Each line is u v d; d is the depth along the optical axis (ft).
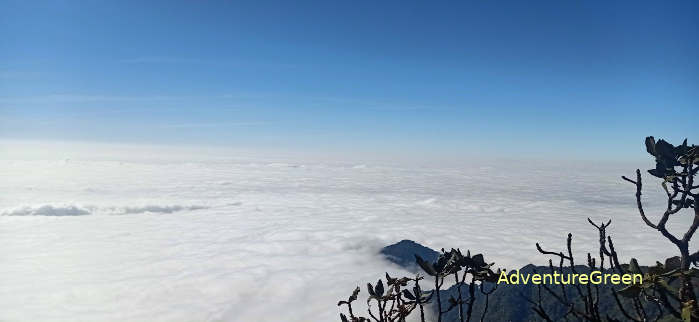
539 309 9.50
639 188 10.87
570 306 9.48
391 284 10.76
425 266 10.55
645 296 9.53
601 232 10.13
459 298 9.96
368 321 10.76
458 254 10.37
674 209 10.03
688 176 9.97
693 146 10.14
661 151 10.54
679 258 9.69
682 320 8.40
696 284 8.73
